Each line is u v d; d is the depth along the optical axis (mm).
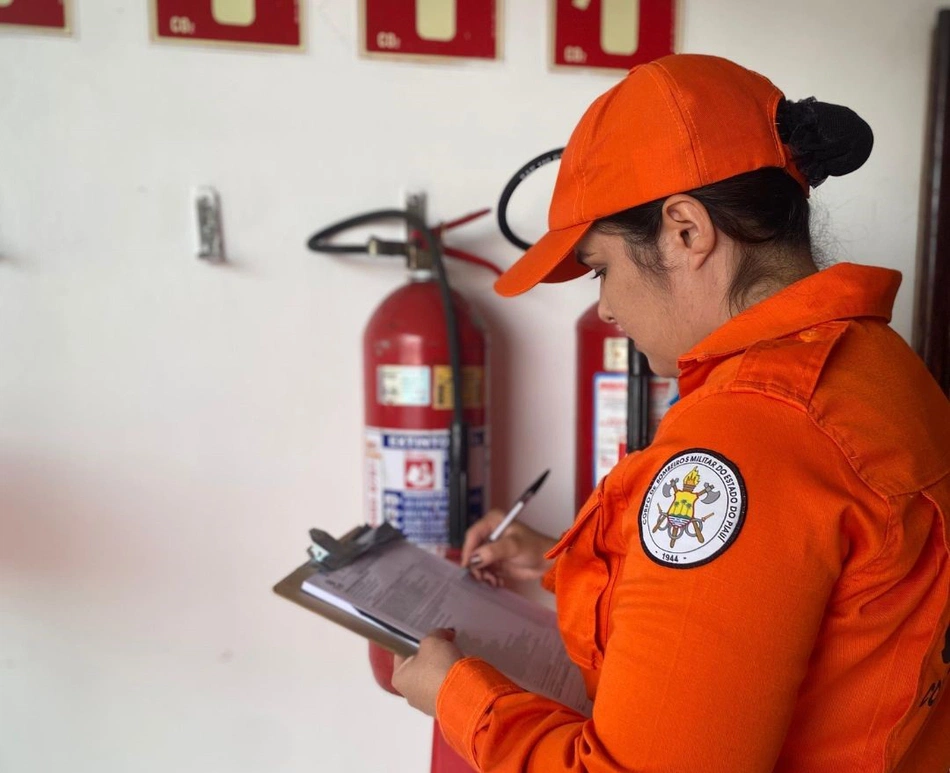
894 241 1225
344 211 1106
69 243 1057
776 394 525
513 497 1207
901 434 536
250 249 1095
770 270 609
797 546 488
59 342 1072
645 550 531
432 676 676
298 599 773
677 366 669
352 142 1098
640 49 1145
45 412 1081
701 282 612
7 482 1085
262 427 1131
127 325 1083
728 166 578
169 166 1062
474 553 979
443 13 1094
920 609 554
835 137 589
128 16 1028
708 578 492
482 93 1117
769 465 502
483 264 1112
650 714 494
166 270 1082
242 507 1142
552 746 566
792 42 1174
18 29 1008
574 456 1178
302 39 1068
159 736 1173
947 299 1175
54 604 1120
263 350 1117
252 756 1201
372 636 749
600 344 1044
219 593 1154
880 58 1191
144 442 1108
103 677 1146
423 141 1113
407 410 1011
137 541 1125
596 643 669
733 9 1156
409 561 919
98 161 1048
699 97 587
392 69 1093
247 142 1075
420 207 1120
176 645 1156
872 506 507
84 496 1105
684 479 525
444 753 899
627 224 619
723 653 483
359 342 1136
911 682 549
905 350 607
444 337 1007
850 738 556
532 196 1149
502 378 1183
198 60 1050
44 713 1140
